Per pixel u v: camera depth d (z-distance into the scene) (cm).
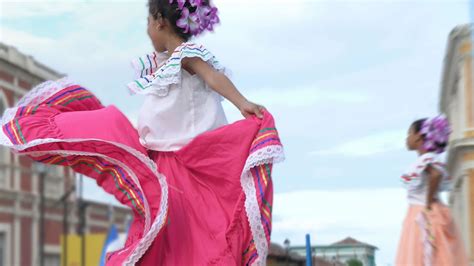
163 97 257
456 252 485
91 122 248
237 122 250
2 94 2036
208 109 261
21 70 2114
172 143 252
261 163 239
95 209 2331
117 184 241
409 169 491
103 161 245
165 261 235
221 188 246
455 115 979
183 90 257
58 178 2252
